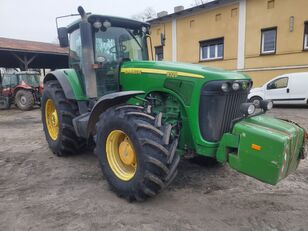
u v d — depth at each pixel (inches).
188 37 733.3
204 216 118.3
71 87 182.4
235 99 133.9
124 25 174.1
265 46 605.6
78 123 166.7
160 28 788.0
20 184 153.9
